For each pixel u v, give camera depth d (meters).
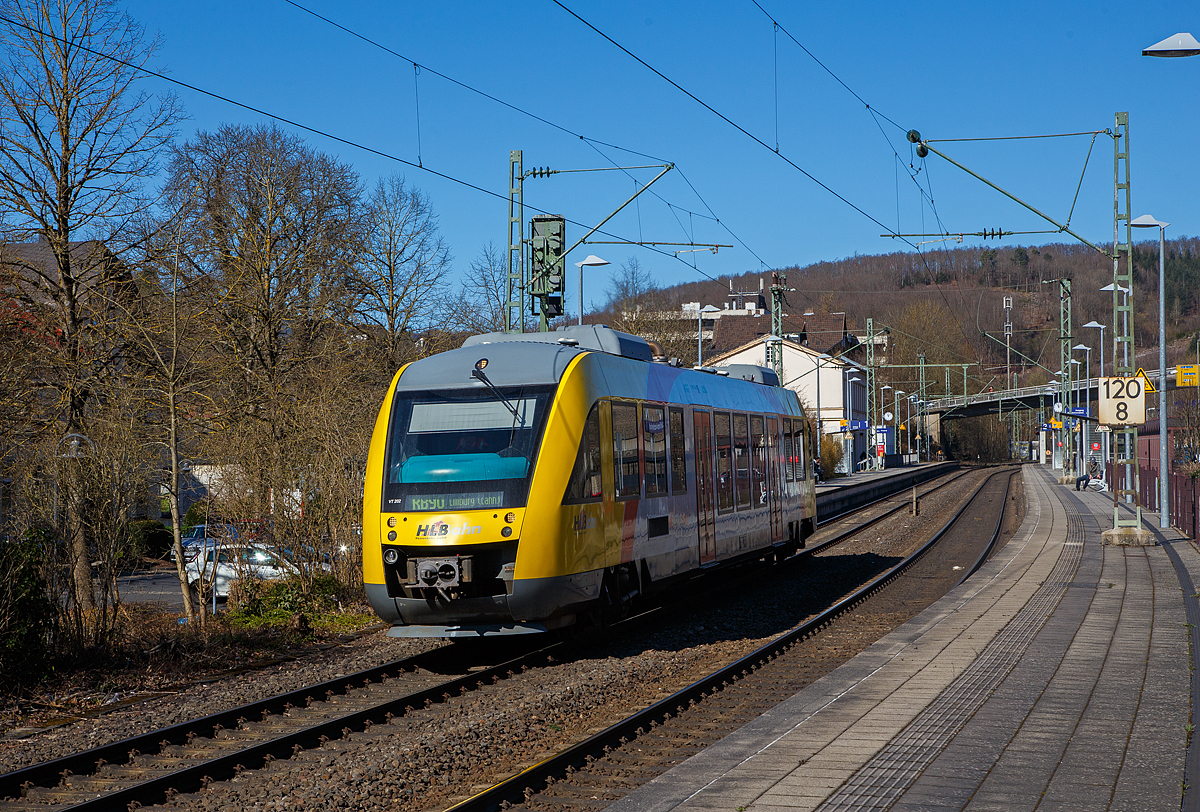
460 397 12.16
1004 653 10.66
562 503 11.59
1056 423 64.06
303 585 16.41
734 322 100.00
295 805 6.75
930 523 32.47
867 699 8.70
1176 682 9.15
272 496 16.56
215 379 19.53
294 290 29.86
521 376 12.16
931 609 13.80
